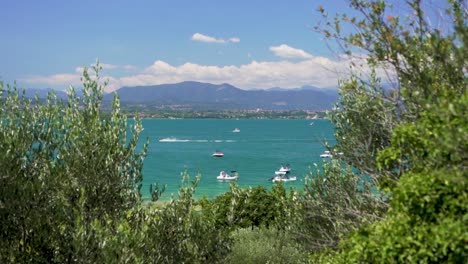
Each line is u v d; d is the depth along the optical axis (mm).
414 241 5535
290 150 185750
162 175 106625
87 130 10406
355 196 9672
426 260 5430
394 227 5973
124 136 10914
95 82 10992
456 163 5598
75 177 10070
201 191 82062
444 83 6711
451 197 5539
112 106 10969
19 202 9180
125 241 9180
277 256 15016
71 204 9945
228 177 100812
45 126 10461
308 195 10992
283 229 17547
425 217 5770
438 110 5477
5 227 9305
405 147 6961
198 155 163250
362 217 8969
